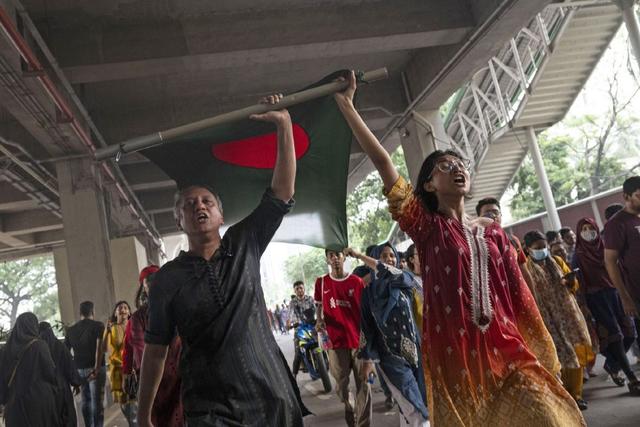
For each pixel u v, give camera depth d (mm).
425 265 2643
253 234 2598
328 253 6297
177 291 2352
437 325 2549
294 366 9852
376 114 15766
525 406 2307
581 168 29828
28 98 9977
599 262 6156
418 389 4586
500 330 2473
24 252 26656
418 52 14547
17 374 5625
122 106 14555
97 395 7633
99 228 13336
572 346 5457
